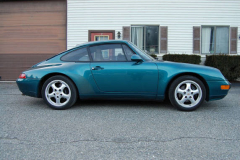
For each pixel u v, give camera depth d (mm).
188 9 9000
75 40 9109
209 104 4398
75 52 4031
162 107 4086
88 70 3795
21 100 4801
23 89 3977
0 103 4484
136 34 9109
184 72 3666
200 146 2389
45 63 4074
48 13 9086
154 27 9109
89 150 2295
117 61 3836
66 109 3930
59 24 9102
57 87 3889
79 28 9094
